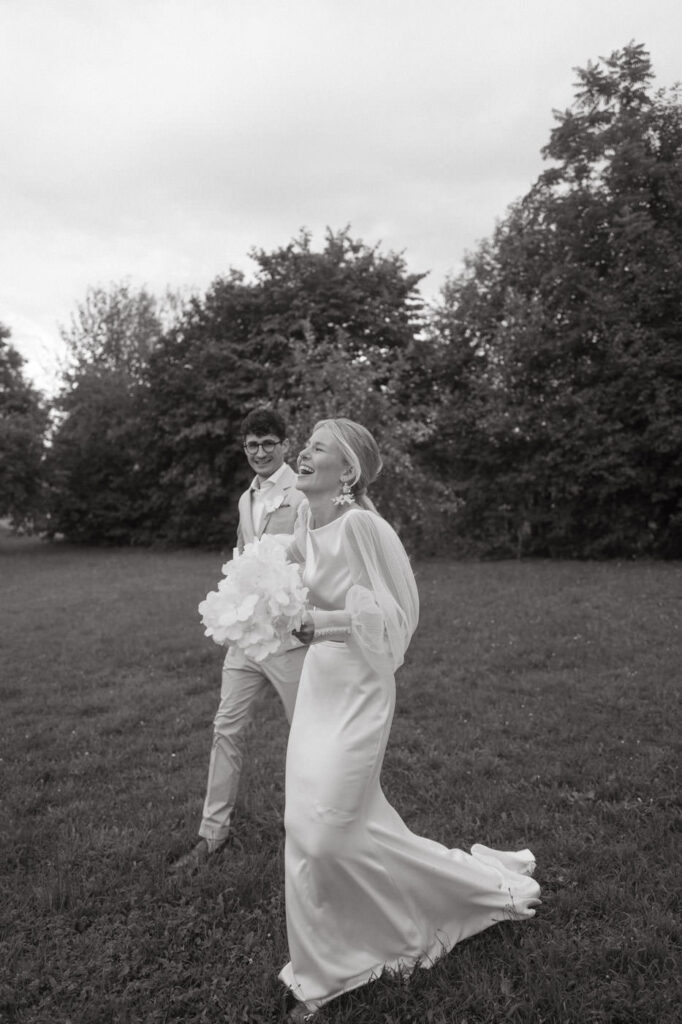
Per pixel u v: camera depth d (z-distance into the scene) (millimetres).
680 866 3340
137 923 3064
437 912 2760
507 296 19172
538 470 18344
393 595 2811
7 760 5121
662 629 8578
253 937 2930
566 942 2805
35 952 2885
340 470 2941
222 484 23250
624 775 4457
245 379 22516
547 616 9633
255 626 2480
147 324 37781
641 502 18047
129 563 19297
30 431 24266
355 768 2555
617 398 17422
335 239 23469
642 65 18516
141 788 4570
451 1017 2467
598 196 18328
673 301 17156
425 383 22172
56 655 8445
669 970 2631
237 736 3729
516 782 4465
